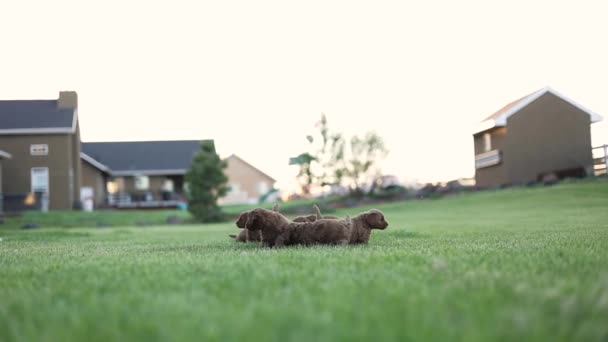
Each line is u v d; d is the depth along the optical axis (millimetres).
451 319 2645
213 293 3561
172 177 53969
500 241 8594
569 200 27844
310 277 4141
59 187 41094
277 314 2811
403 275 4215
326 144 47188
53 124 40719
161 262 5863
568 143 38250
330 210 39062
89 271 5223
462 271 4352
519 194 32594
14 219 34750
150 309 3059
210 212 37250
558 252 6004
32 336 2584
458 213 26578
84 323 2762
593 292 3238
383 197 44344
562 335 2330
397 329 2459
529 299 3068
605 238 8602
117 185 53312
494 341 2240
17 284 4430
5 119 40938
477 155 42000
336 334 2398
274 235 8117
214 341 2336
